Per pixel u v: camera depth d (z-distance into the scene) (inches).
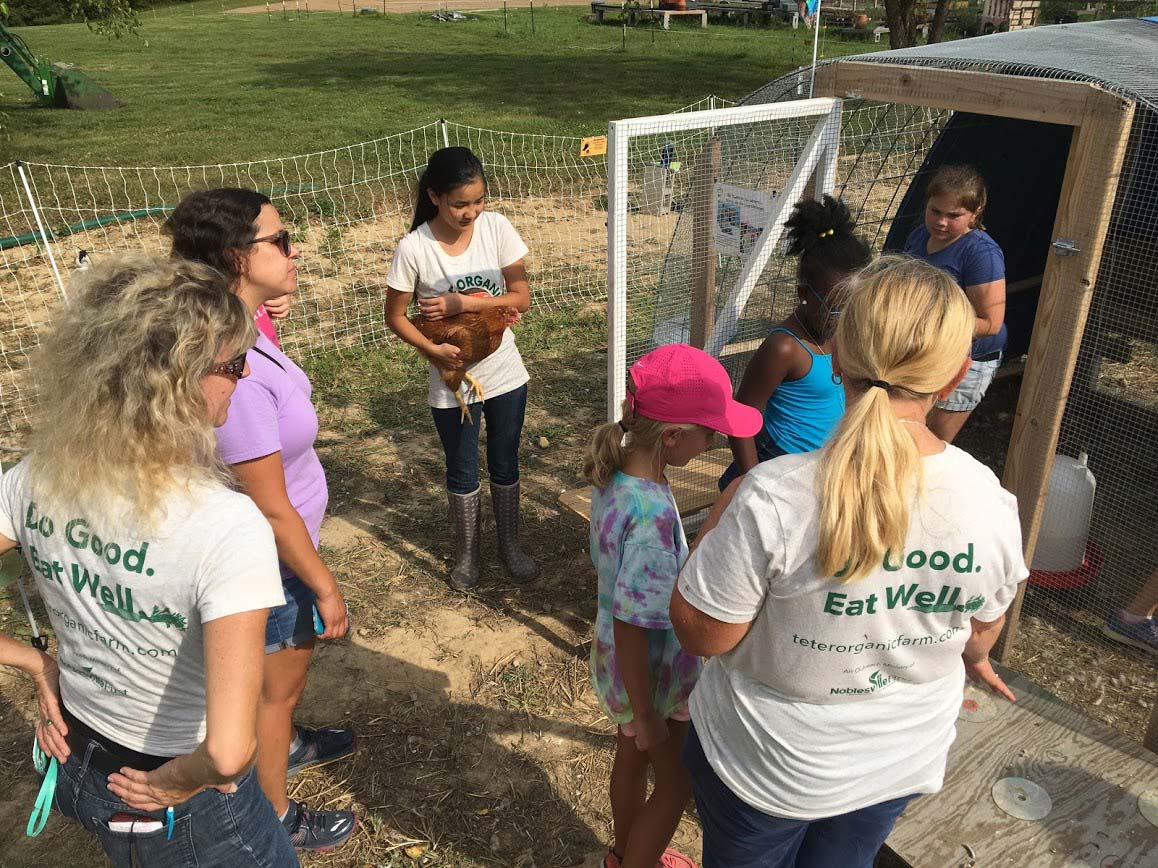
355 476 196.5
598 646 86.6
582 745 124.8
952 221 139.1
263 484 80.2
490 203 406.3
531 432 215.9
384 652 142.7
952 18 914.1
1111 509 177.2
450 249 136.1
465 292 136.4
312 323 280.1
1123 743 108.8
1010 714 113.0
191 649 59.6
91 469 55.6
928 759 66.6
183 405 55.8
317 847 107.6
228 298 59.4
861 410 54.0
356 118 603.5
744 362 171.9
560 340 270.8
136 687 60.8
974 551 56.0
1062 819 98.7
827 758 63.1
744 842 70.2
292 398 85.5
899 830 97.5
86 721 63.6
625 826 96.1
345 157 480.1
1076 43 147.8
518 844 109.7
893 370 54.7
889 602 57.2
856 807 66.2
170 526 56.5
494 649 143.6
